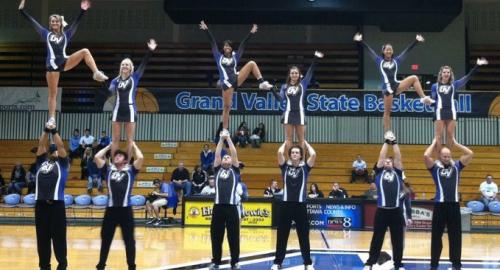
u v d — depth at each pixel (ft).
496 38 80.18
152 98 70.79
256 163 66.49
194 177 55.88
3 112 71.77
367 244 40.42
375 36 77.30
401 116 67.87
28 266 29.37
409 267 31.27
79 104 72.13
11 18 83.30
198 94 70.38
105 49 81.97
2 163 68.44
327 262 32.14
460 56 76.13
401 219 28.35
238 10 66.39
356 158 67.10
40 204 25.62
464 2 80.53
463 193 61.98
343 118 69.05
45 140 25.71
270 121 69.62
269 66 80.48
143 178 65.26
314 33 81.51
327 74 79.66
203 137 70.03
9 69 82.23
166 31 82.99
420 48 76.43
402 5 64.90
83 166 62.28
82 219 54.60
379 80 76.89
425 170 64.59
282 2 66.03
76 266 29.60
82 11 29.50
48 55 28.45
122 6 83.30
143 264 30.37
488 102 67.36
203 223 51.08
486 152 66.08
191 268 29.14
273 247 38.40
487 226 55.01
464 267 31.22
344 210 51.13
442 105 31.19
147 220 52.90
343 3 65.57
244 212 51.65
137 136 70.44
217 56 32.42
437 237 28.63
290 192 28.55
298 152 28.66
